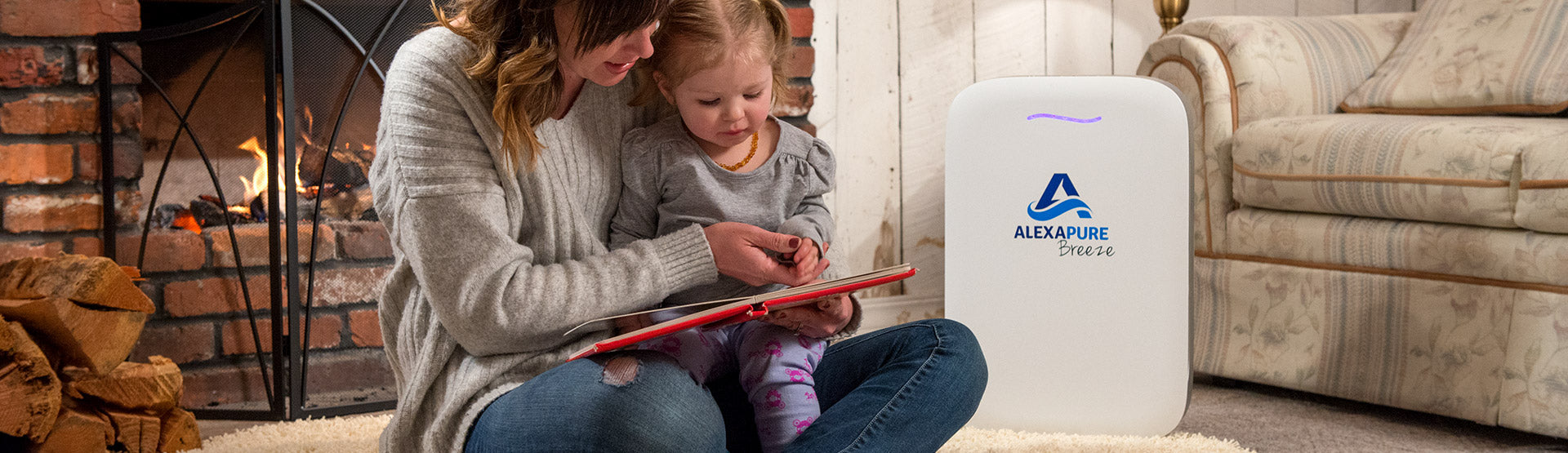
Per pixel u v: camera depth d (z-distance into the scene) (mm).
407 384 1083
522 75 915
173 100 2006
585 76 963
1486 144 1729
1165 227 1671
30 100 1974
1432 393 1822
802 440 1004
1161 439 1685
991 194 1738
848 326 1113
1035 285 1725
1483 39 2154
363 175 2053
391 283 1058
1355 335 1917
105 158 2012
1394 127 1869
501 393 952
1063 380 1723
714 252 1008
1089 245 1699
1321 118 2021
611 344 833
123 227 2031
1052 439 1685
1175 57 2180
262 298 2047
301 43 1961
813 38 2447
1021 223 1726
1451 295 1788
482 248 936
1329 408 1979
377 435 1811
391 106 965
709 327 898
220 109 1988
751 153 1164
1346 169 1896
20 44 1962
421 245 936
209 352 2049
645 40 936
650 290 971
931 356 1062
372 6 1998
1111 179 1686
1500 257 1716
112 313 1716
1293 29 2273
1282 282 2016
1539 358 1674
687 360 1012
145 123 2020
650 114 1172
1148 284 1683
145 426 1721
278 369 1996
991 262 1743
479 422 944
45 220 1999
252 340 2062
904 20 2553
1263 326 2051
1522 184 1673
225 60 1974
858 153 2537
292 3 1943
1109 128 1681
